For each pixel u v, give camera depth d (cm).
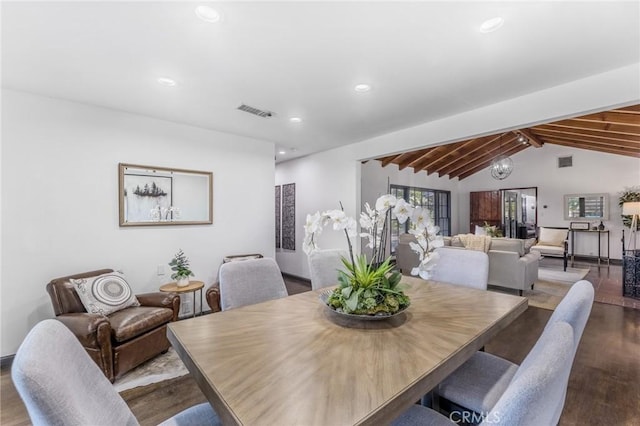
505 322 155
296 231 583
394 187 784
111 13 165
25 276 267
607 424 181
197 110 318
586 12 165
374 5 160
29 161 270
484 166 984
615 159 745
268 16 169
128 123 324
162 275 347
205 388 98
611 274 598
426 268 168
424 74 239
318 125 371
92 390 85
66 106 289
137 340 243
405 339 128
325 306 171
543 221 854
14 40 190
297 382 96
